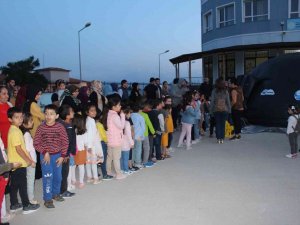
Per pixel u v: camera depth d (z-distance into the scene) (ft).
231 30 97.71
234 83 37.73
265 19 91.97
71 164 20.67
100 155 22.18
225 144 34.81
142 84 65.98
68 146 19.29
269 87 42.60
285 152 30.25
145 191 20.26
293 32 89.10
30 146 18.16
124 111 23.91
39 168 22.72
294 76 41.70
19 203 18.29
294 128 27.89
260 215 16.26
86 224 15.79
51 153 18.12
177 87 44.14
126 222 15.85
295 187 20.43
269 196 18.90
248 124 45.01
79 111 24.48
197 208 17.33
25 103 21.95
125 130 23.93
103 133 22.86
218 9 102.22
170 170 25.02
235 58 96.43
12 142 16.87
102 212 17.16
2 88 20.07
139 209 17.42
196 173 23.97
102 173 23.18
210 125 40.01
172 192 19.94
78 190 20.77
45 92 38.06
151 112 27.71
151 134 27.27
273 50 86.74
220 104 34.99
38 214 17.12
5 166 14.19
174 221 15.80
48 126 18.29
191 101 33.06
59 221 16.22
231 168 25.13
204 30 111.75
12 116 17.15
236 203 17.92
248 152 30.55
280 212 16.58
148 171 24.93
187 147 32.76
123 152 23.89
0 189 14.69
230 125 39.52
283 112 40.86
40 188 21.53
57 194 18.79
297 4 88.84
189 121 32.68
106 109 23.12
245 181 21.77
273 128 41.14
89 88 33.42
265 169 24.64
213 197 18.92
